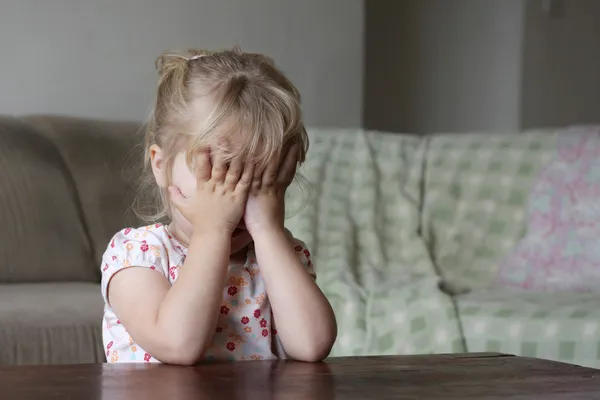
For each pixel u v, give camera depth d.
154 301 1.03
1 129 2.38
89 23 2.97
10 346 1.63
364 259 2.62
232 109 1.03
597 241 2.54
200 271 0.99
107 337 1.14
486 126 5.05
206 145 1.02
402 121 4.94
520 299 2.26
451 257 2.74
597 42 5.27
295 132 1.07
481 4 5.05
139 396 0.71
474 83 5.05
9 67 2.83
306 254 1.26
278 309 1.04
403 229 2.74
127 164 2.52
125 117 3.05
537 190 2.73
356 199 2.75
